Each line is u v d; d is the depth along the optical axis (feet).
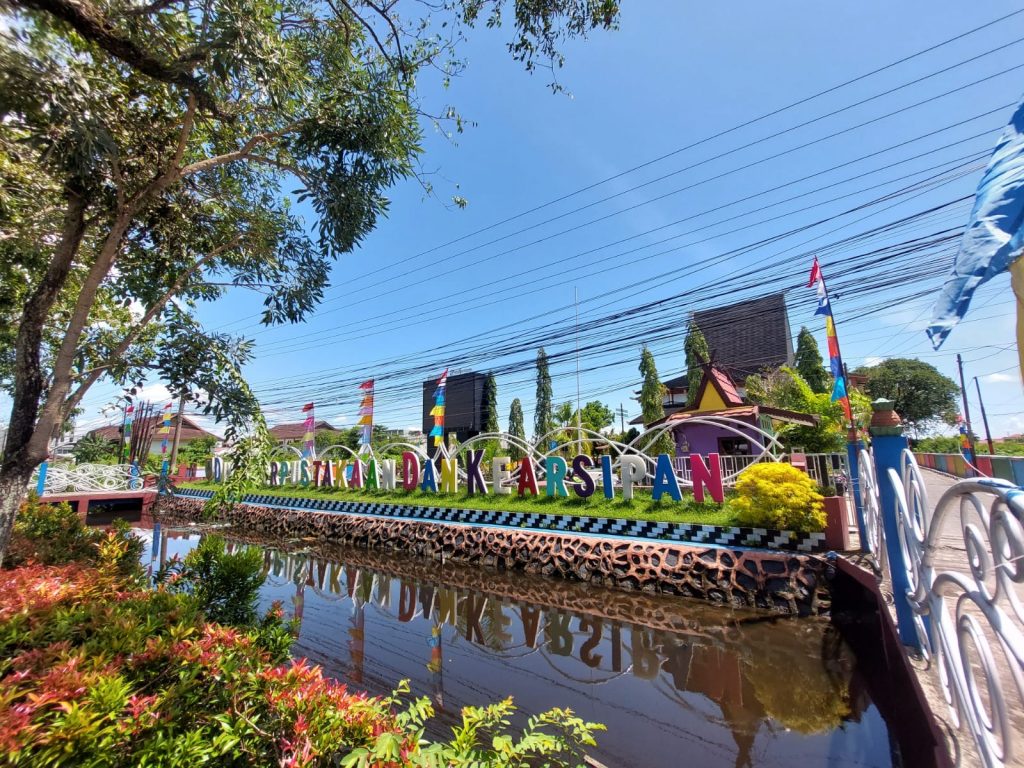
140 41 9.57
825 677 16.62
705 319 74.08
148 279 14.75
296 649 20.13
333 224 14.10
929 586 9.61
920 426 115.96
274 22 11.21
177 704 6.46
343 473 57.00
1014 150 6.33
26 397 10.74
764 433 30.40
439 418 55.72
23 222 12.07
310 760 5.65
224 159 12.85
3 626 8.06
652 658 19.15
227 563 13.15
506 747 6.55
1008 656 5.56
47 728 5.34
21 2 8.14
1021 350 5.85
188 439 126.62
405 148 14.84
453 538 38.17
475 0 13.64
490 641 21.74
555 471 38.68
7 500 10.25
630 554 28.66
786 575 23.44
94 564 15.61
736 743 12.95
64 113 9.14
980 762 7.59
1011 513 5.61
